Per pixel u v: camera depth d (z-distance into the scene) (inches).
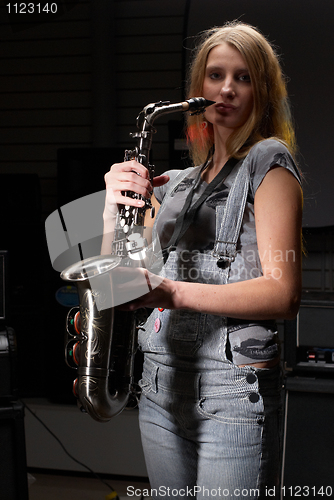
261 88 45.6
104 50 140.2
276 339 44.3
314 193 115.5
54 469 108.6
